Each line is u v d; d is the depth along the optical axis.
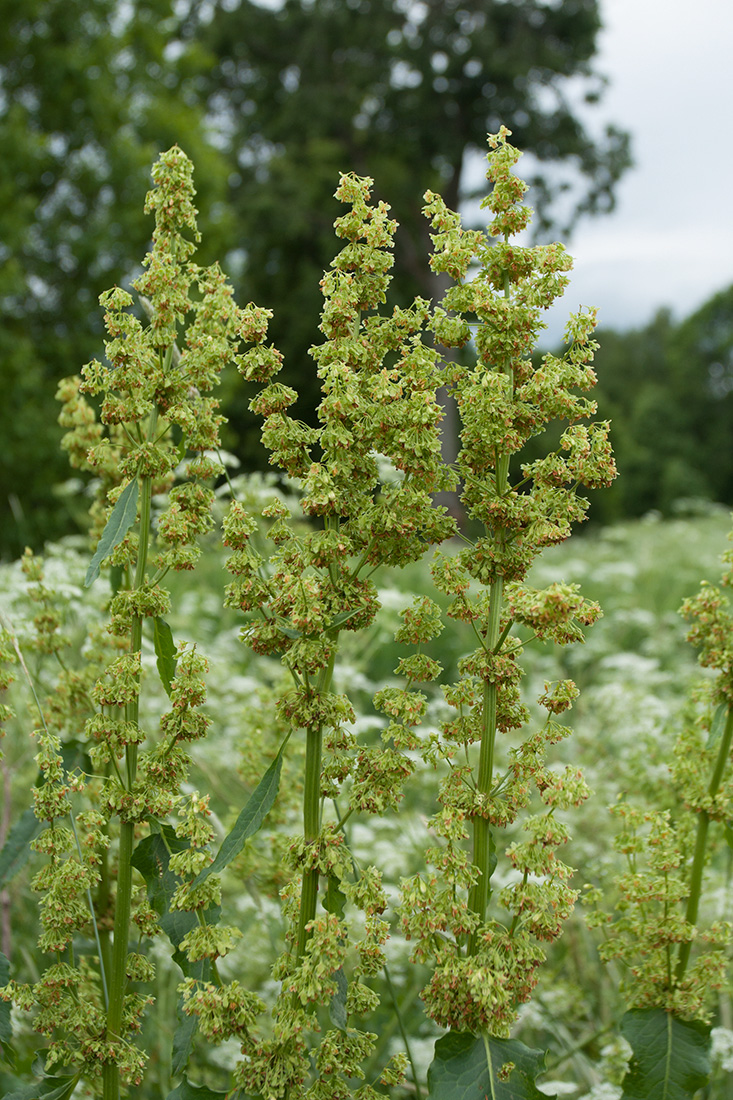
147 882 2.24
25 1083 2.33
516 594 1.94
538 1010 3.67
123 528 2.16
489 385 2.02
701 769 2.66
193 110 26.58
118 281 22.58
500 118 35.59
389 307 31.61
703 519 22.53
